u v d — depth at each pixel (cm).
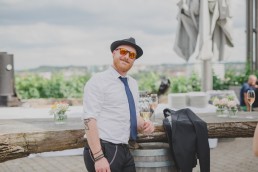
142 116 321
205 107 531
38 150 306
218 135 362
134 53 272
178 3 652
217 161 550
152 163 299
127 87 277
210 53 628
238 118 390
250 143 675
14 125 340
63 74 974
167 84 601
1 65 628
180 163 300
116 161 268
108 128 268
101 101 264
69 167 523
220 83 884
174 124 307
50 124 347
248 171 497
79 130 316
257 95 709
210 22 632
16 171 507
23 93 912
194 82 889
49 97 930
